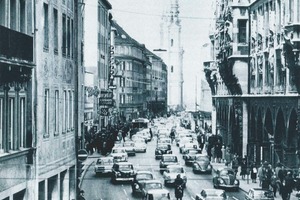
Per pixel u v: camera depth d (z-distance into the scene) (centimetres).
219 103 8306
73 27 3709
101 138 6412
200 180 4653
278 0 4797
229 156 5747
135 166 5403
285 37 4041
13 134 2572
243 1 6206
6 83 2409
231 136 7019
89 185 4288
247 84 6206
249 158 6066
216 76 8538
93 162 5591
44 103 2933
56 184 3216
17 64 2366
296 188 3981
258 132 5756
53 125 3128
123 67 13838
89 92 6781
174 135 8719
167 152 6094
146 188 3425
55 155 3156
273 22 4972
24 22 2684
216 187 4234
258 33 5662
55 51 3197
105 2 9775
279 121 4853
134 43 14262
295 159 4509
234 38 6225
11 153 2461
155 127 12388
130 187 4203
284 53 4169
